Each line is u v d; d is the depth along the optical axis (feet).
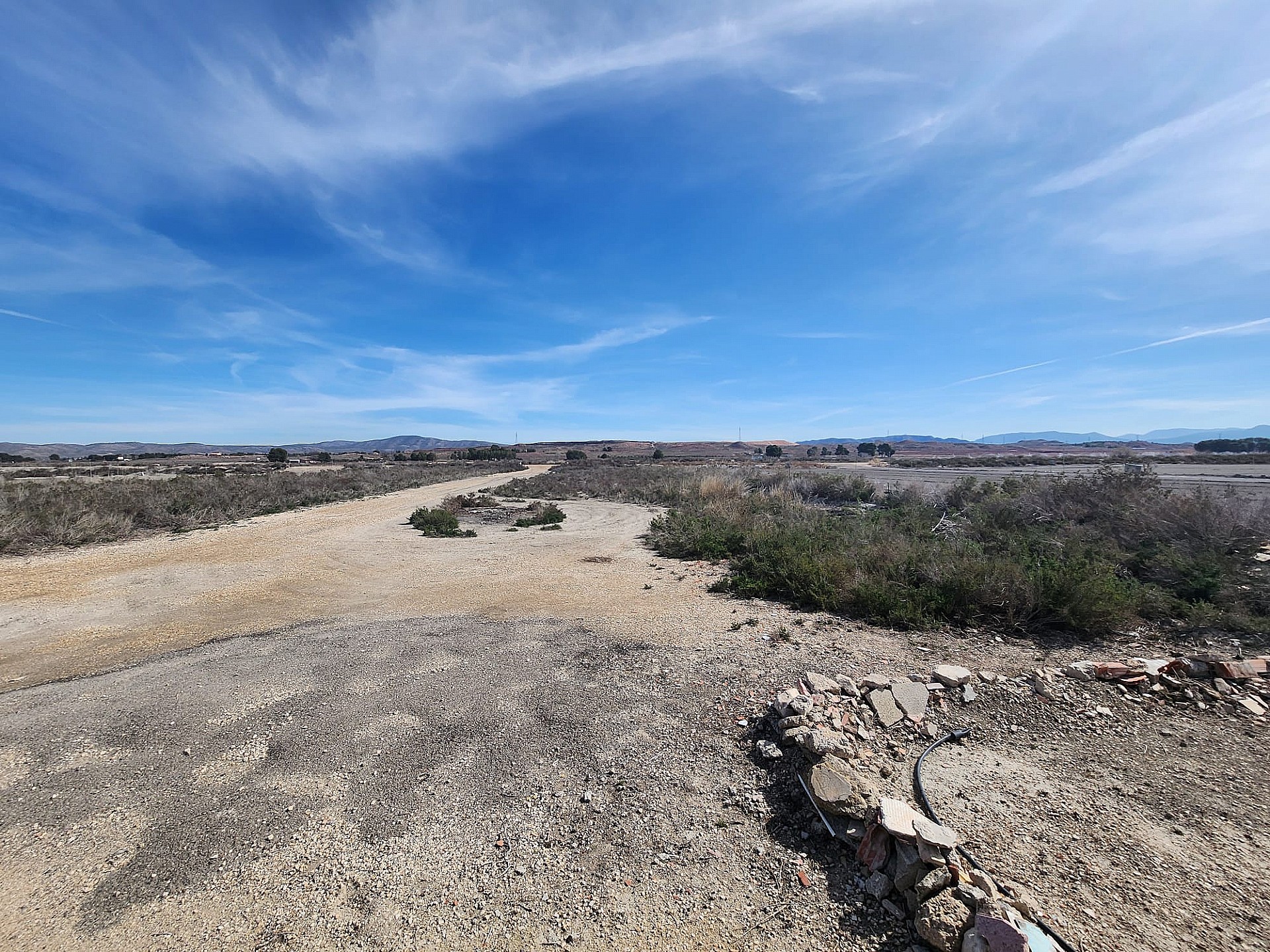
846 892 8.05
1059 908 7.54
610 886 8.30
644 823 9.57
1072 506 33.19
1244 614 17.25
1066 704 12.91
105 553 35.12
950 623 18.60
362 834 9.42
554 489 90.48
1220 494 34.01
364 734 12.54
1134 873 8.15
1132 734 11.80
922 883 7.57
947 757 11.18
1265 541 24.44
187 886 8.36
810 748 10.43
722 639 17.98
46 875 8.54
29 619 21.42
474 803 10.16
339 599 24.52
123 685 15.23
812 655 16.21
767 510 45.24
